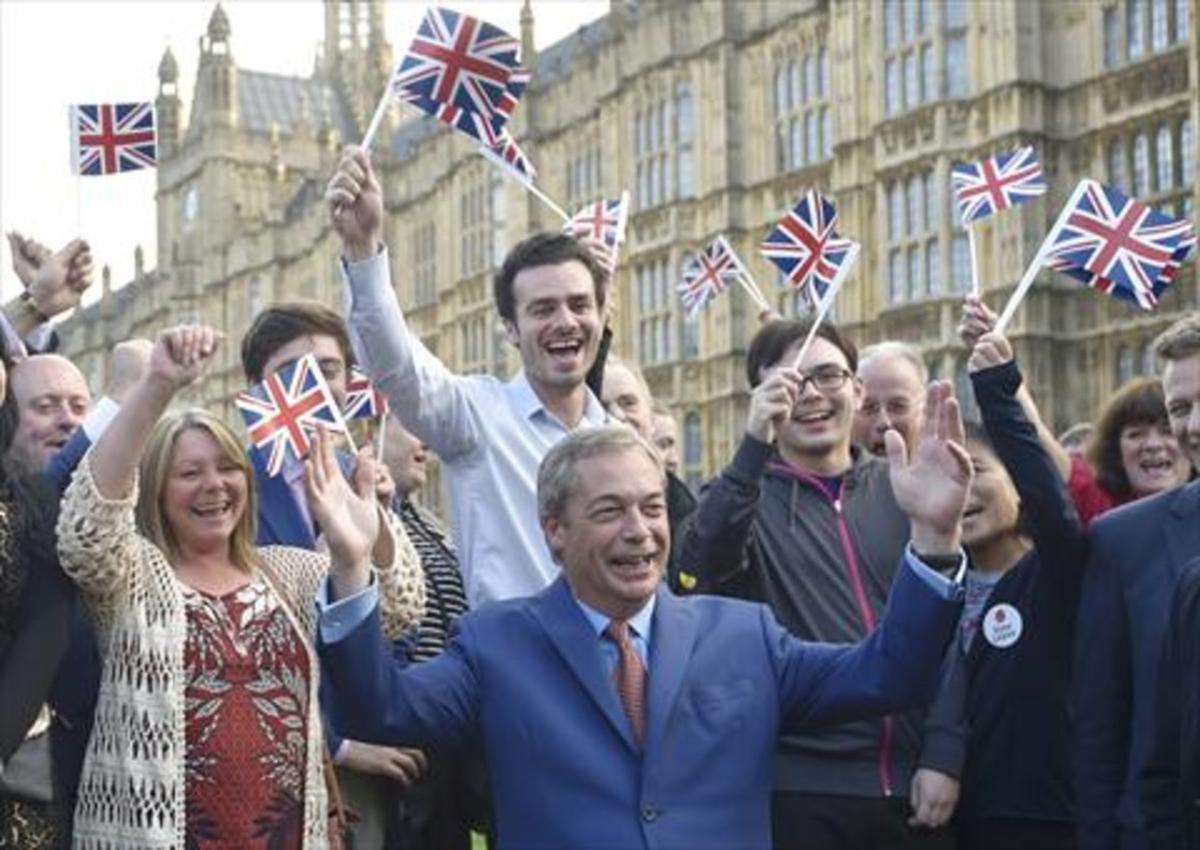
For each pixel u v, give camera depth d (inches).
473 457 268.5
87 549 204.4
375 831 285.6
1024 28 1047.0
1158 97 979.3
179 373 206.1
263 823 211.9
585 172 1595.7
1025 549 286.8
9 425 221.5
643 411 371.6
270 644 219.1
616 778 187.2
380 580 228.2
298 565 232.2
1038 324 1027.3
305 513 289.3
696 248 1398.9
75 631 218.1
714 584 254.4
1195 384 229.6
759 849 191.6
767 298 1323.8
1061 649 260.2
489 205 1797.5
